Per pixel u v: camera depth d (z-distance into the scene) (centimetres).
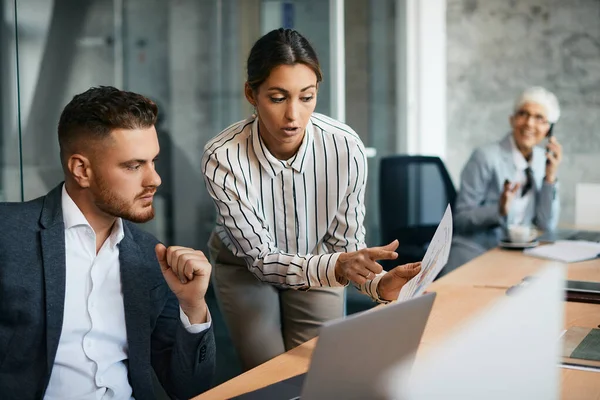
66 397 150
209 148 196
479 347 103
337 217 205
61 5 247
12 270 144
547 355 105
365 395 115
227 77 322
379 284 179
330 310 218
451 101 525
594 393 130
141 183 150
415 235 425
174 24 294
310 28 385
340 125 202
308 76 175
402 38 480
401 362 118
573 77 498
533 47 506
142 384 157
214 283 227
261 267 193
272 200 200
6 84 233
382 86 462
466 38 519
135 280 158
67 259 152
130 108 147
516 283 219
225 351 330
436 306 192
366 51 441
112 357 155
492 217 388
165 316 167
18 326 144
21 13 234
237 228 196
